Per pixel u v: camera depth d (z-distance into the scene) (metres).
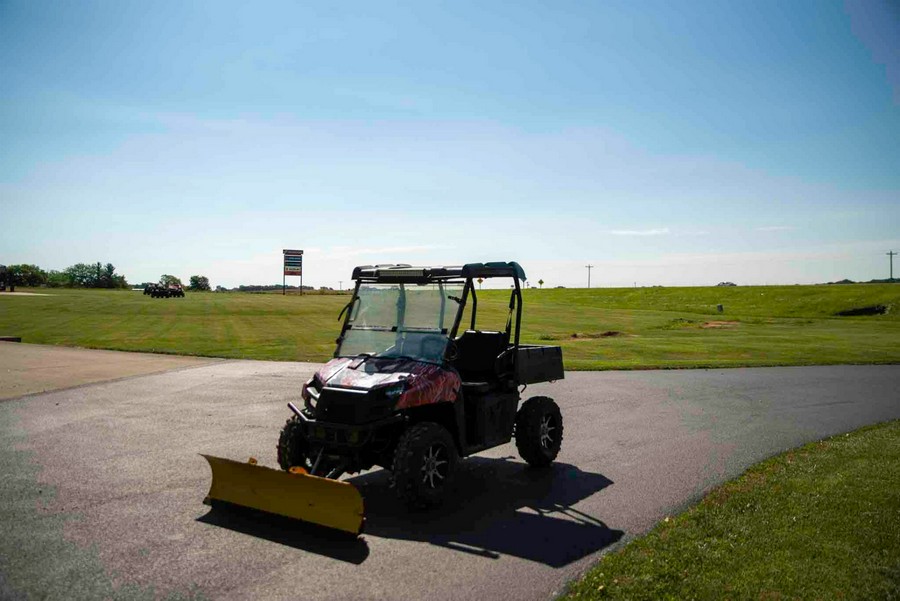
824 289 80.81
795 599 4.46
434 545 5.54
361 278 7.68
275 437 9.43
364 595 4.57
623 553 5.29
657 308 71.31
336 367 6.85
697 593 4.54
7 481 7.12
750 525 5.93
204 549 5.32
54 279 145.62
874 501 6.63
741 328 40.69
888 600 4.44
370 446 6.41
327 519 5.69
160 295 73.25
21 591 4.48
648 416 11.66
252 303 57.94
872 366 20.33
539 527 6.02
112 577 4.75
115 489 6.89
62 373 15.78
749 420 11.34
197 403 12.16
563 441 9.70
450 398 6.69
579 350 25.39
